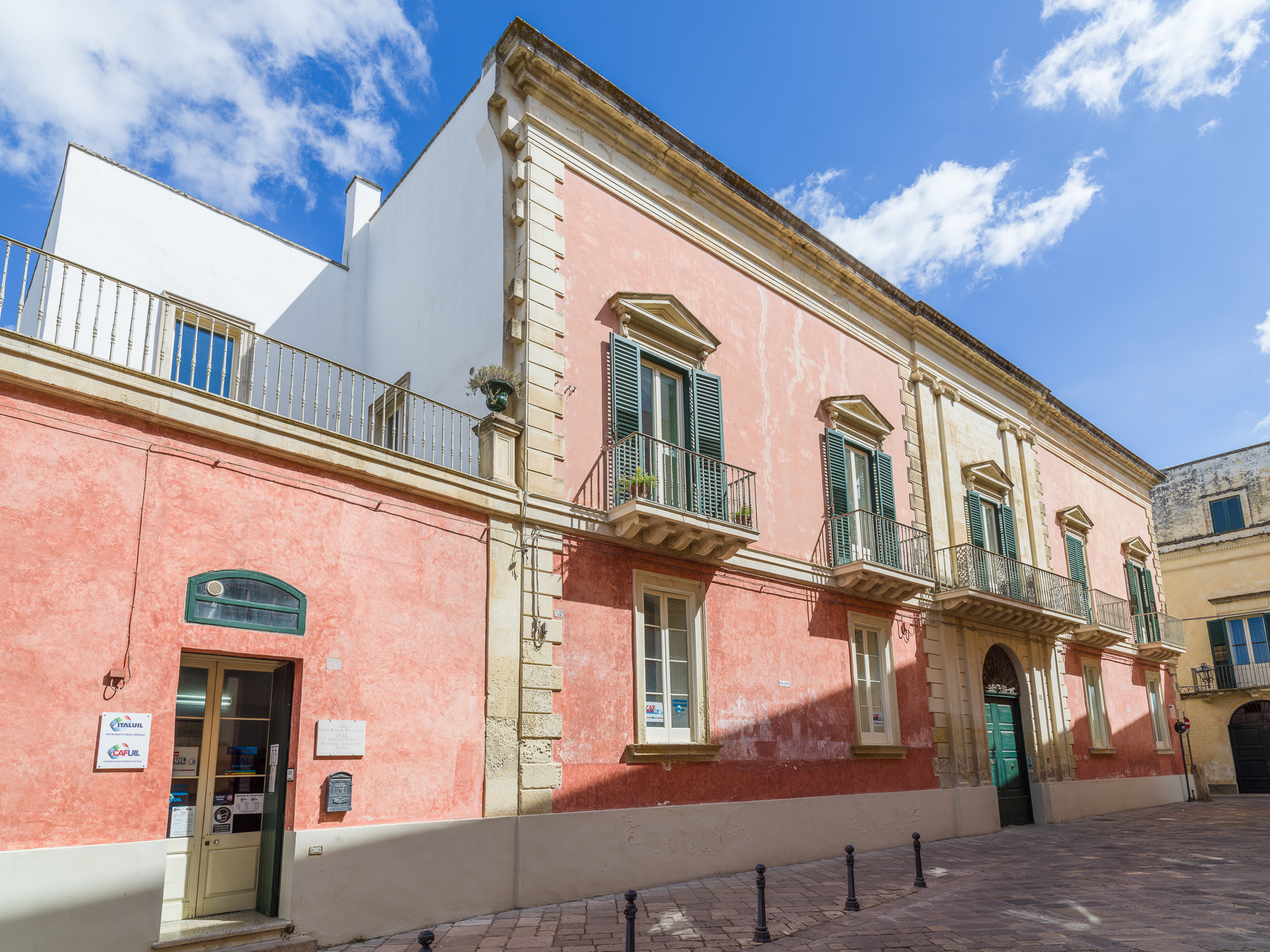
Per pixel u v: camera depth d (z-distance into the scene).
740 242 14.23
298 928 7.37
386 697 8.49
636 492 10.99
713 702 11.47
